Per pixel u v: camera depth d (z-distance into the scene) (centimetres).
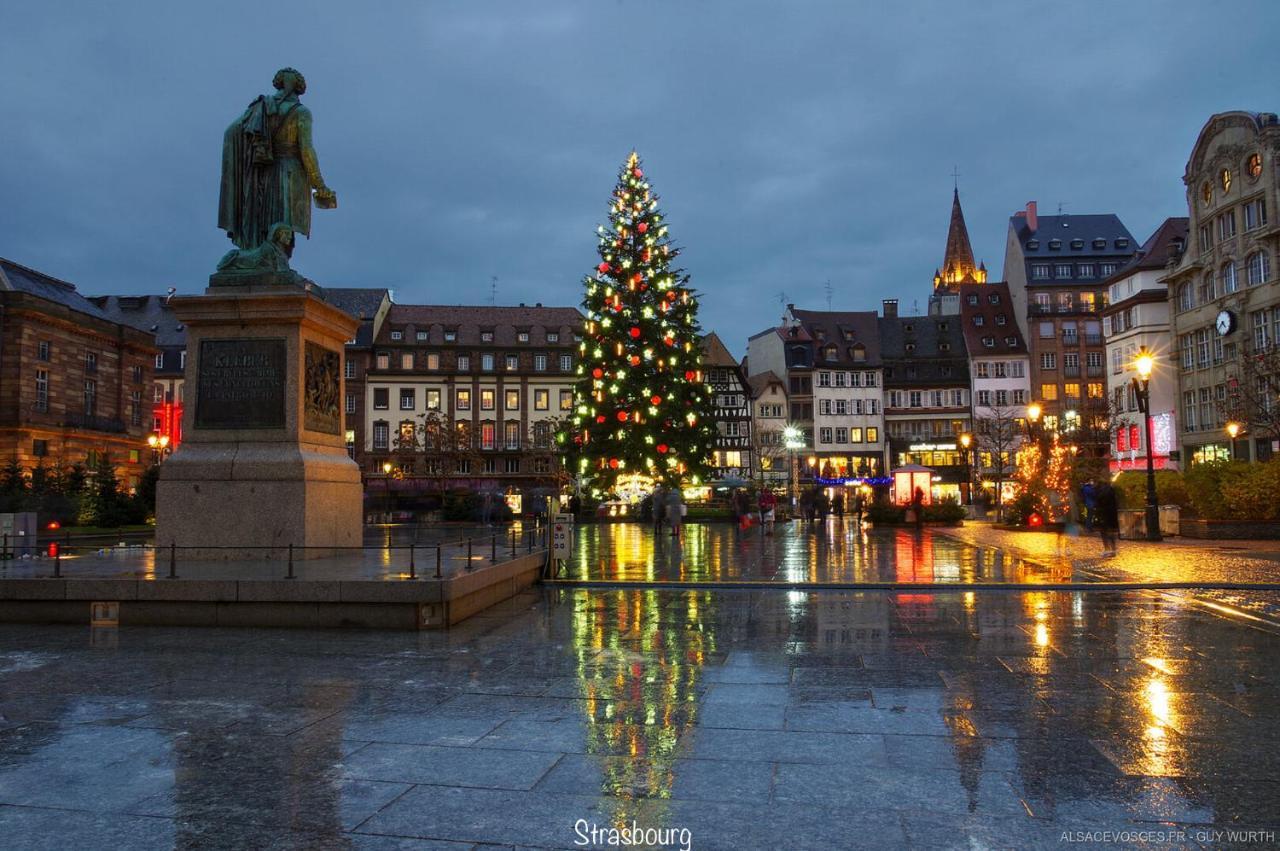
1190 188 5912
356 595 1056
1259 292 5222
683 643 952
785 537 3098
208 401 1397
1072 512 3356
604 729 600
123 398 7556
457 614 1114
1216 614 1163
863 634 1010
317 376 1454
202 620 1080
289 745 565
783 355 9231
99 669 815
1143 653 878
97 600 1091
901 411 9162
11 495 3919
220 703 679
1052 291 9000
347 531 1474
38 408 6562
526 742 570
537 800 464
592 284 4216
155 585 1082
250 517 1345
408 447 8344
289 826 430
